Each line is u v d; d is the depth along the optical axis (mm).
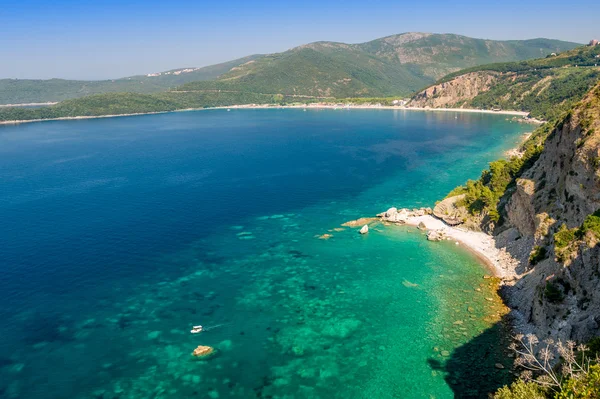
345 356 53750
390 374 50125
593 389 28500
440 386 47750
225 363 53000
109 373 51688
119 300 68812
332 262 82000
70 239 95438
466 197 100812
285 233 98250
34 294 70812
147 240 94750
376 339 56969
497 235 87688
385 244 90000
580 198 62844
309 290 71188
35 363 53625
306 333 58906
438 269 77250
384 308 64750
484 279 72062
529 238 77062
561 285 51688
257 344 56688
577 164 64312
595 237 49625
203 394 47969
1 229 102312
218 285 73562
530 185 80688
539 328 52844
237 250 88750
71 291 71875
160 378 50625
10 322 62625
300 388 48375
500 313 60719
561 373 36969
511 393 36344
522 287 64688
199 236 97062
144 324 61844
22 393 48594
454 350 53688
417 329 58719
